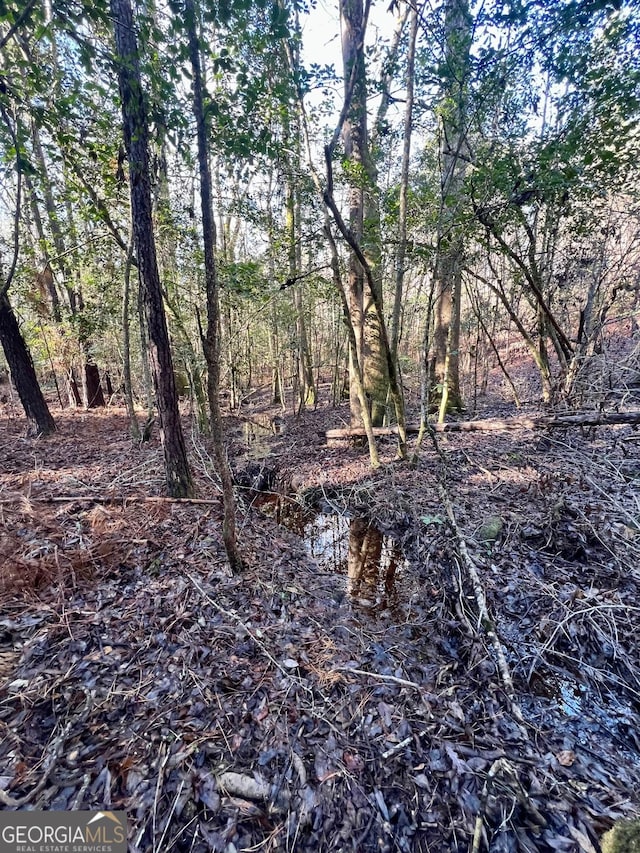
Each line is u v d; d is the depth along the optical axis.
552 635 2.79
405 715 2.24
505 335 14.21
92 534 3.57
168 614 2.81
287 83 3.30
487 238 4.92
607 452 5.21
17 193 4.47
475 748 2.06
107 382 12.23
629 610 2.86
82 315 8.10
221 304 6.77
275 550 4.08
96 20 2.41
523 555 3.55
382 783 1.88
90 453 6.14
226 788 1.80
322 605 3.33
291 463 6.70
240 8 2.14
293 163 4.45
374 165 5.97
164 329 3.99
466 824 1.73
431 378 8.75
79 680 2.24
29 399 7.01
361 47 3.31
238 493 5.36
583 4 2.91
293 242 5.45
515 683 2.54
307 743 2.04
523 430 6.41
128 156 3.38
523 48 3.39
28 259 7.25
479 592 3.04
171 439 4.28
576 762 2.02
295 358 10.98
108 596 2.92
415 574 3.85
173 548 3.57
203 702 2.20
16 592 2.82
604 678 2.54
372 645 2.90
